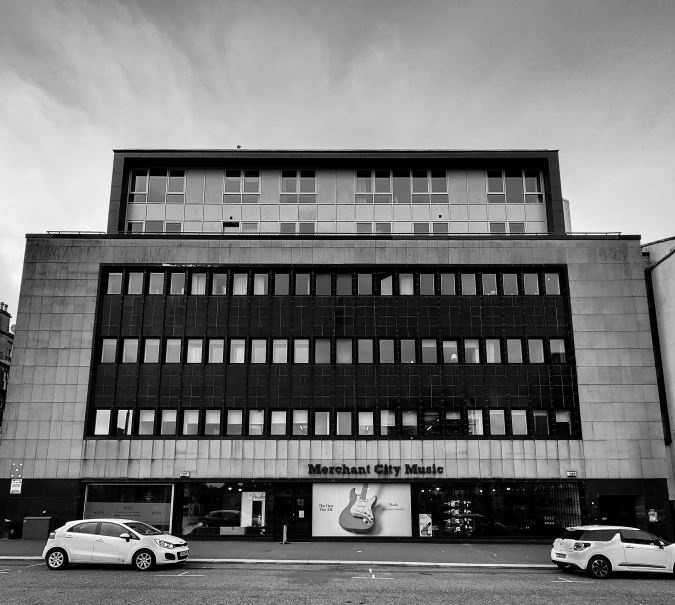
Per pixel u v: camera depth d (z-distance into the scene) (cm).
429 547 2800
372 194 3828
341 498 3084
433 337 3275
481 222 3791
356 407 3189
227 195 3819
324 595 1638
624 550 2038
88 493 3097
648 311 3281
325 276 3356
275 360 3256
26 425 3123
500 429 3180
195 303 3309
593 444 3131
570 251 3350
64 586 1711
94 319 3250
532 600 1619
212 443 3128
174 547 2088
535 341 3297
